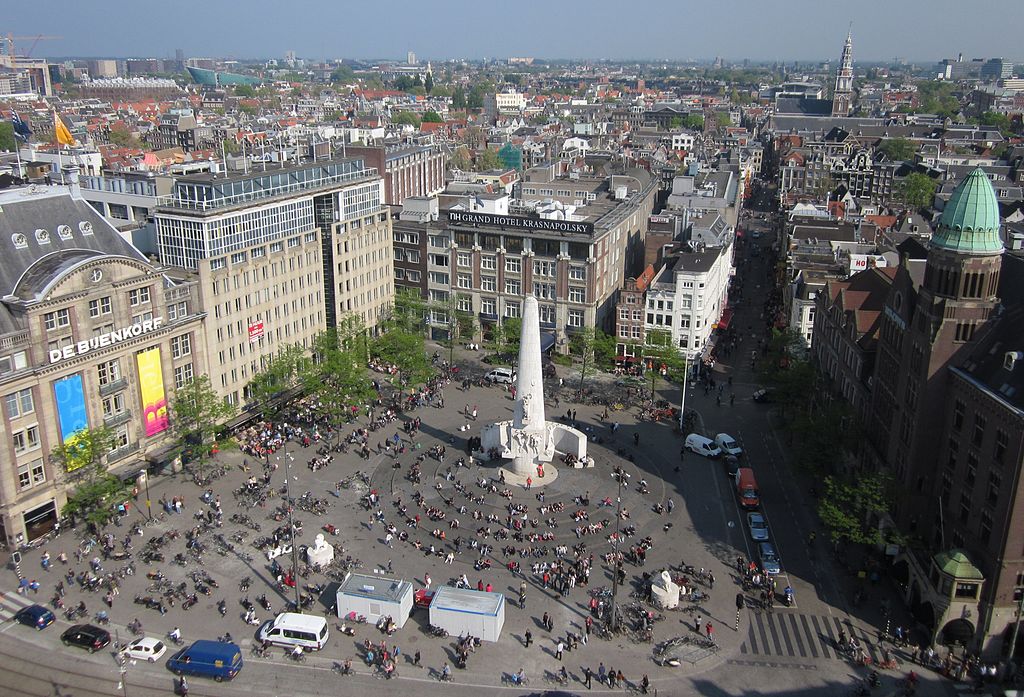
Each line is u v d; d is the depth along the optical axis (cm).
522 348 12175
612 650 8950
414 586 9925
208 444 12581
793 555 10750
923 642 9200
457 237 17912
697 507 11888
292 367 14038
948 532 9731
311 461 12938
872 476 10331
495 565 10400
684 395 14425
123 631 8994
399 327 16325
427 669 8619
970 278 9412
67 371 10919
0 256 10938
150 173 15650
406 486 12275
